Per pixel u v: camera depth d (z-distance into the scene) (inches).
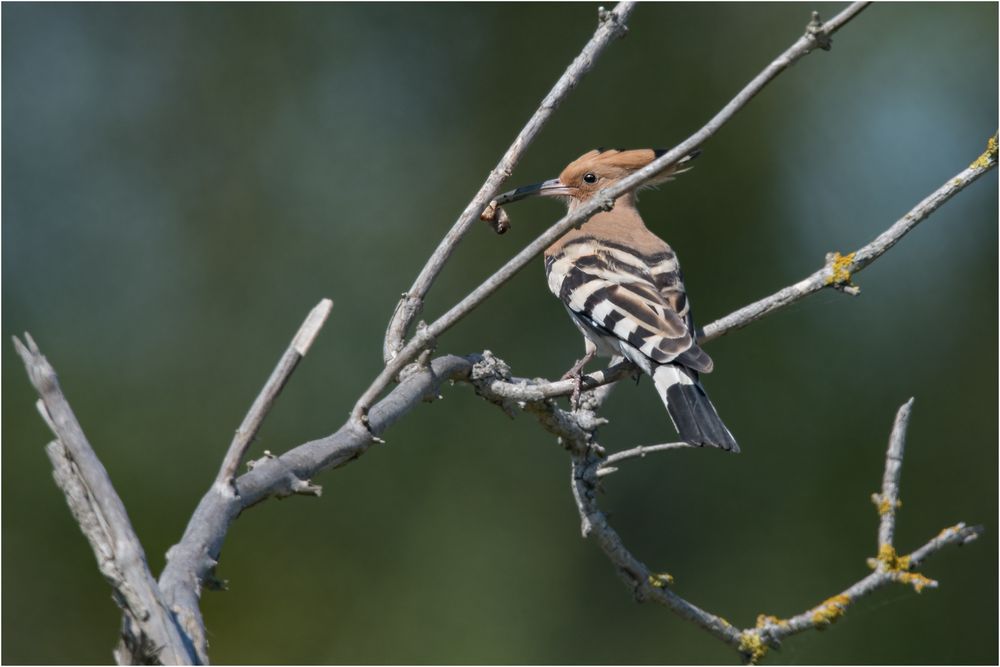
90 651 443.2
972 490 497.0
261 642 457.1
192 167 554.6
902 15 548.1
